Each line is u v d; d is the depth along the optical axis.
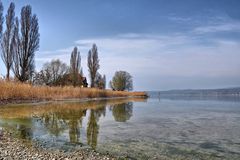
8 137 13.55
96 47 78.19
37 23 44.81
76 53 74.12
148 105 45.56
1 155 9.88
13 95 35.84
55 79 79.00
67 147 12.12
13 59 42.69
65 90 53.03
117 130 17.34
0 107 29.67
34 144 12.36
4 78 36.56
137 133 16.31
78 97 56.16
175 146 12.99
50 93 46.84
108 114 27.81
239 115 27.77
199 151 12.13
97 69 78.44
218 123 21.31
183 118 24.84
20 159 9.47
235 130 17.89
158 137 15.16
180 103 54.28
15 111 25.86
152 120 23.14
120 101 58.88
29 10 43.78
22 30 43.28
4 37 42.03
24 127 16.97
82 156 10.51
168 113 29.70
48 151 11.15
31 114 23.84
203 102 59.97
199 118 24.95
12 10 42.38
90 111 30.34
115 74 111.00
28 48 43.66
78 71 74.44
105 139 14.23
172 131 17.27
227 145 13.41
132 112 30.88
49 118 22.02
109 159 10.30
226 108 38.53
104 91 76.00
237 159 11.02
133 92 105.94
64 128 17.42
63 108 31.77
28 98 38.91
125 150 11.91
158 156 11.13
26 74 43.84
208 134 16.38
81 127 18.14
